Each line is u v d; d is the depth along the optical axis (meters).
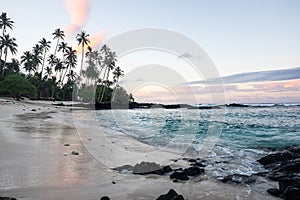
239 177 5.90
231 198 4.63
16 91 48.44
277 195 4.82
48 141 9.00
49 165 5.78
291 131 16.98
